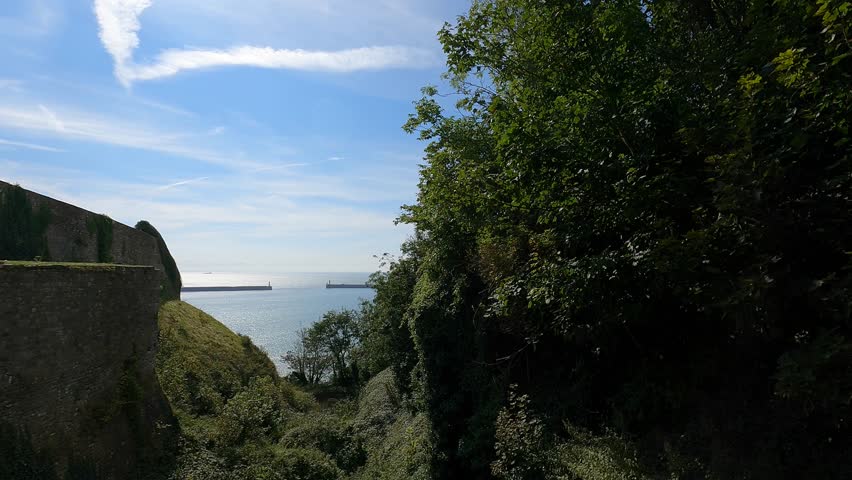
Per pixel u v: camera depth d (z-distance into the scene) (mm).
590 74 6543
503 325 9664
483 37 8461
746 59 4801
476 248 12062
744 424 5344
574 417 8172
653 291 5625
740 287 4078
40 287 9570
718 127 4711
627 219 5688
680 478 5613
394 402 23062
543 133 6938
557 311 7363
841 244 3844
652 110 5832
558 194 6844
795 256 4016
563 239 6770
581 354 8320
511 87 8734
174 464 13852
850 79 3676
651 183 5461
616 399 7430
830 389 3420
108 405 11984
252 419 18812
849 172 3668
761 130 4188
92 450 10938
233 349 27109
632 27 6137
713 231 4402
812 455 4582
